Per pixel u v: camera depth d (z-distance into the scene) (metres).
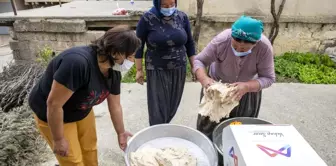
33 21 4.90
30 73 3.07
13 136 2.10
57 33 5.00
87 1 8.51
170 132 1.75
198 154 1.61
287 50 4.80
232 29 1.52
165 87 2.18
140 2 8.22
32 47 5.16
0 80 3.05
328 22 4.52
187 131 1.71
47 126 1.44
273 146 1.17
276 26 4.42
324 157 2.33
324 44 4.73
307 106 3.21
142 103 3.23
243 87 1.64
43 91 1.32
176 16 2.04
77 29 4.91
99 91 1.34
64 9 6.27
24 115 2.42
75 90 1.22
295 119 2.93
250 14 4.50
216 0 4.41
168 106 2.31
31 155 2.15
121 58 1.18
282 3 4.27
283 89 3.66
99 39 1.21
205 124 1.96
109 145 2.44
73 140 1.51
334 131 2.72
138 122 2.83
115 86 1.50
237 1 4.41
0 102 2.77
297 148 1.16
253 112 2.02
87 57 1.20
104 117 2.89
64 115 1.39
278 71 4.19
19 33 5.04
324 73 4.13
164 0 1.89
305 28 4.61
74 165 1.56
